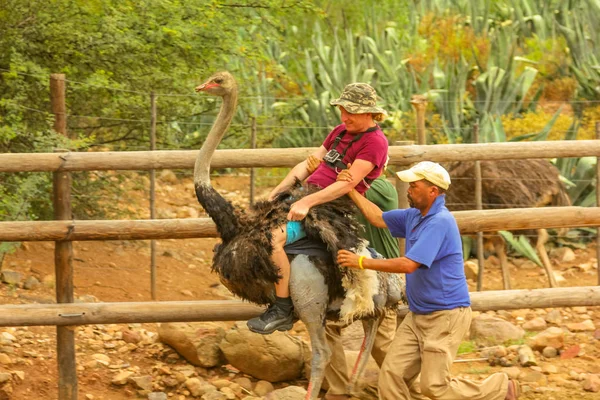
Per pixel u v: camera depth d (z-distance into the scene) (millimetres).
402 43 31078
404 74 27266
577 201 21609
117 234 12203
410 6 34375
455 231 10938
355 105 10867
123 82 19047
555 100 28438
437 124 25125
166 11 18891
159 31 18500
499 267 20109
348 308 10805
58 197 12242
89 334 14945
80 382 13117
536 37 30656
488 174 18078
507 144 12711
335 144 11227
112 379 13219
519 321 16344
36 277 17359
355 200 11266
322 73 27703
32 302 15953
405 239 11883
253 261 10625
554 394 12969
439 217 10797
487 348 14508
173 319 12336
